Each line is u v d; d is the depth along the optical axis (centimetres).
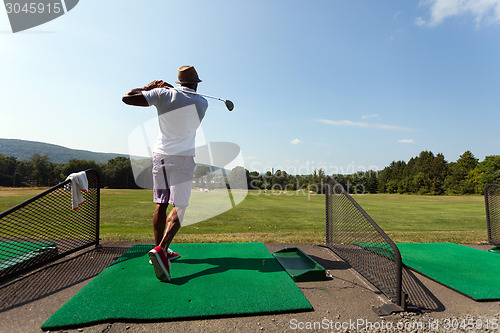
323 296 253
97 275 285
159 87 304
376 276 286
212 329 189
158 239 321
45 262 306
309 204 1639
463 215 1162
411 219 998
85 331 183
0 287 254
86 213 374
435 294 267
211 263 326
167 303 220
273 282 271
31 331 184
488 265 356
